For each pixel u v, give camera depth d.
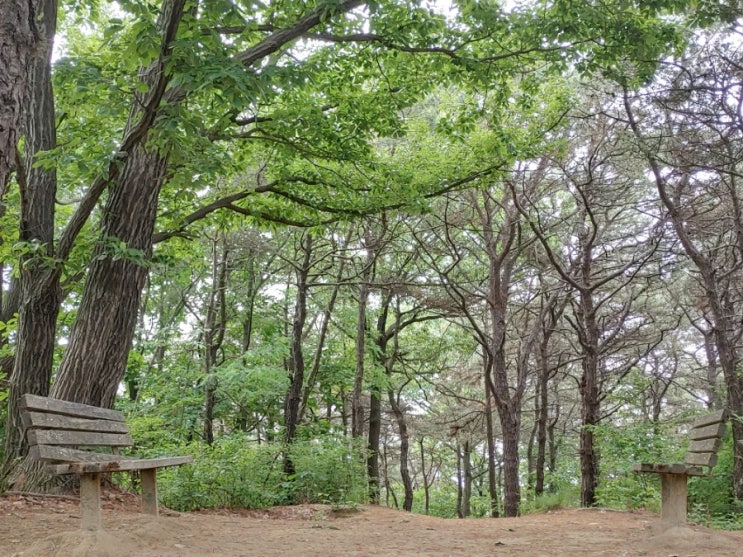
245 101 6.89
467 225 19.42
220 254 21.00
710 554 4.80
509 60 11.51
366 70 11.89
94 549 4.58
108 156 7.74
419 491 40.69
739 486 11.93
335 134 11.41
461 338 23.77
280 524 7.86
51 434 5.00
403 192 12.16
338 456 12.73
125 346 8.73
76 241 9.58
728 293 15.98
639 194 16.73
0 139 4.41
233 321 21.55
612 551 5.24
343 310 20.84
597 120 14.95
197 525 6.75
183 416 18.27
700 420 6.18
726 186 12.63
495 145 12.82
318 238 18.30
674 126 11.50
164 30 7.78
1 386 10.34
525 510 14.16
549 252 14.19
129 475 10.34
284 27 8.53
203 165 8.44
